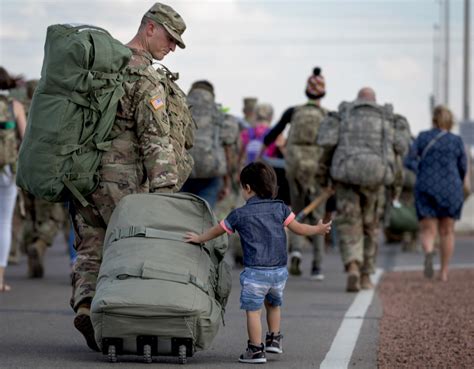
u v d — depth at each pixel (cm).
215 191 2038
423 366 1143
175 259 1066
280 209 1148
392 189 1964
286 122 2186
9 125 1788
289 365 1138
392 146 1895
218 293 1105
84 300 1138
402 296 1844
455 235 4200
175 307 1025
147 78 1132
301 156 2145
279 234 1143
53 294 1802
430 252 2130
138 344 1044
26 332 1352
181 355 1049
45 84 1114
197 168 1980
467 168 2141
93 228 1154
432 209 2123
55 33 1115
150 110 1125
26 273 2211
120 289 1034
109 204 1134
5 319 1475
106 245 1094
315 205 1930
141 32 1174
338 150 1884
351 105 1892
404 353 1227
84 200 1127
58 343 1259
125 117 1134
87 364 1096
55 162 1115
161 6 1176
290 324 1469
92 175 1125
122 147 1137
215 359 1157
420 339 1337
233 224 1138
